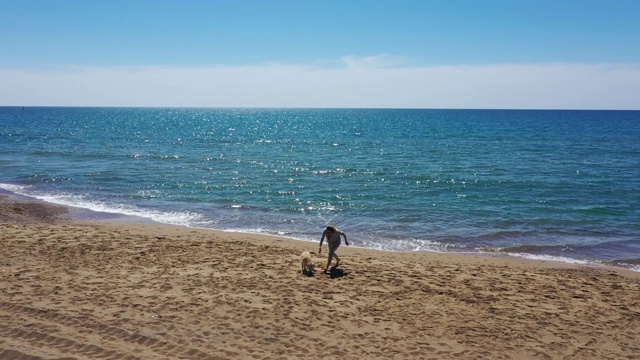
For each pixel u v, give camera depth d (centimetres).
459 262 1466
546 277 1269
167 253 1354
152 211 2197
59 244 1388
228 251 1416
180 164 3800
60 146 5047
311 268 1206
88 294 978
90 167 3512
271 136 7375
